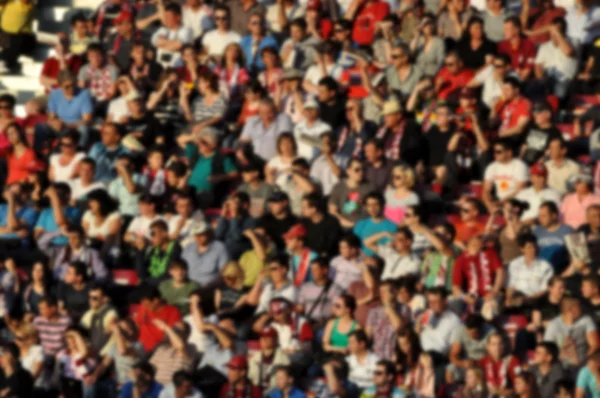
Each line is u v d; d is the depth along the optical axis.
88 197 80.94
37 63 94.94
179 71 88.81
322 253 77.56
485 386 69.75
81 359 75.00
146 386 72.69
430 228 77.50
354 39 90.31
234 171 83.00
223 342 73.81
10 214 82.38
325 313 74.62
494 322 72.81
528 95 84.31
